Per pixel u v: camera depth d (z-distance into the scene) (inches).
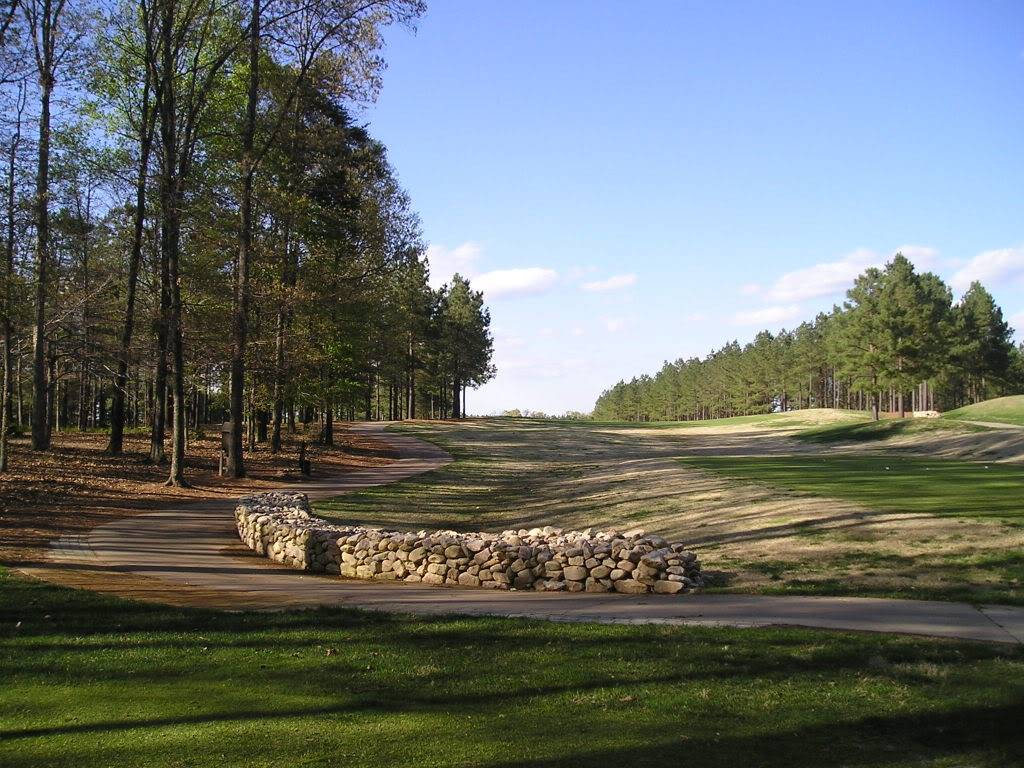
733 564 434.0
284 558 484.7
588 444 2094.0
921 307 2294.5
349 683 234.7
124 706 215.2
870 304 2368.4
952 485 739.4
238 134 1038.4
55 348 1226.0
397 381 2418.8
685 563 381.7
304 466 1135.6
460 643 276.7
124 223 1087.0
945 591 341.7
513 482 1279.5
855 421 2647.6
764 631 282.4
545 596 370.0
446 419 2962.6
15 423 1326.3
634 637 279.4
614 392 6328.7
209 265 1058.7
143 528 603.8
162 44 957.2
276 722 202.2
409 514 848.9
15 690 229.0
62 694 225.5
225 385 1184.2
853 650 254.4
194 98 994.1
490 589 394.6
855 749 181.2
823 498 646.5
